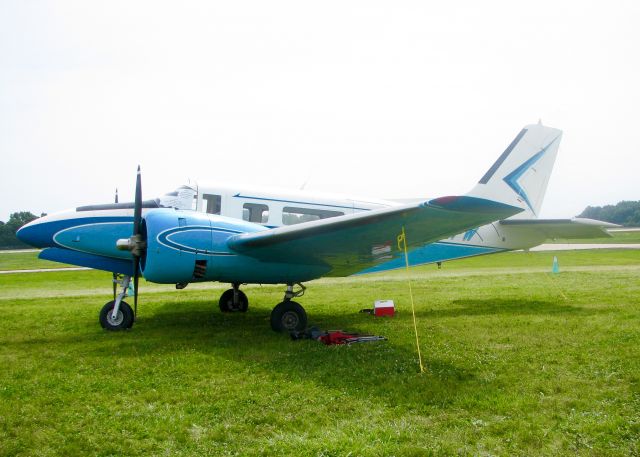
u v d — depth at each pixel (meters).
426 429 4.20
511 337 7.67
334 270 9.21
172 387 5.31
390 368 6.00
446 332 8.17
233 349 7.06
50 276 23.64
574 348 6.88
